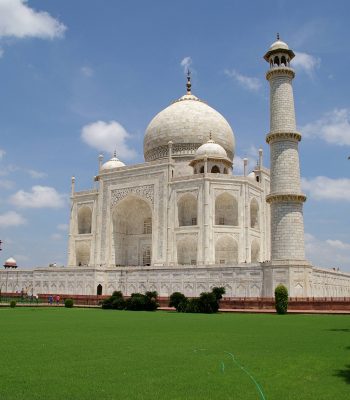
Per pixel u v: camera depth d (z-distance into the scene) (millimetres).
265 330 26672
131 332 24969
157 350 17891
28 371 13562
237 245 70938
